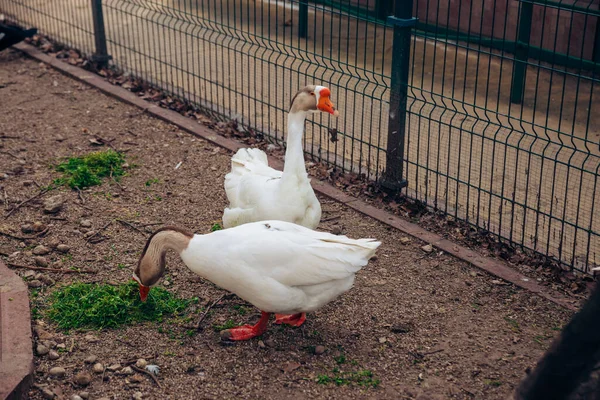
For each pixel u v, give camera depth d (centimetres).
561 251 336
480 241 347
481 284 321
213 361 280
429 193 386
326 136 449
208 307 306
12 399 251
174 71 562
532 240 346
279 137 443
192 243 279
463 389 268
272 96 508
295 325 296
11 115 469
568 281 320
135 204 376
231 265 271
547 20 586
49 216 362
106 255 335
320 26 694
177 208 373
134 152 427
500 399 264
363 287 319
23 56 577
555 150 437
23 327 279
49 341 285
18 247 338
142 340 288
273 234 275
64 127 455
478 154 429
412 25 359
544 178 405
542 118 486
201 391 267
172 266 329
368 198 383
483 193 388
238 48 621
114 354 281
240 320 301
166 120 463
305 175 305
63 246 336
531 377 240
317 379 272
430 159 422
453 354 283
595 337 227
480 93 528
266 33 665
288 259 270
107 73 538
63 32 651
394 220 362
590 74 567
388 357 282
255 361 280
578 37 570
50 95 501
